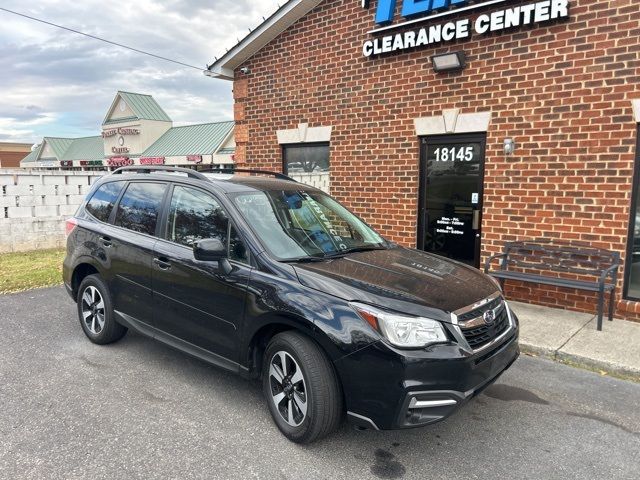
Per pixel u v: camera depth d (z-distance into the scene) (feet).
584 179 18.66
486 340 10.45
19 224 36.29
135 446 10.42
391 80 23.54
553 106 19.07
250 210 12.50
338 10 25.09
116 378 13.76
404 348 9.32
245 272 11.38
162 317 13.38
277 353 10.78
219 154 140.36
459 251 22.50
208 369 14.43
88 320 16.48
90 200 16.98
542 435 11.12
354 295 10.01
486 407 12.43
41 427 11.16
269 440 10.70
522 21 19.24
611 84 17.76
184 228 13.29
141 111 165.27
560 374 14.42
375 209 24.97
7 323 18.76
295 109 27.66
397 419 9.30
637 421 11.78
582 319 18.31
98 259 15.43
